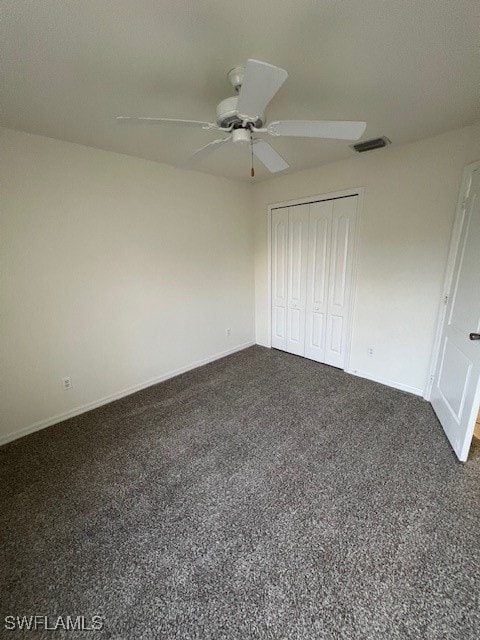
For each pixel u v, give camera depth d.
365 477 1.80
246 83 1.03
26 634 1.09
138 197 2.72
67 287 2.41
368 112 1.88
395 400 2.69
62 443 2.22
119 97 1.63
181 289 3.24
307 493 1.69
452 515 1.52
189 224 3.18
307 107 1.80
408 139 2.36
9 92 1.56
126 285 2.78
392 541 1.40
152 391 3.01
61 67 1.36
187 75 1.45
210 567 1.31
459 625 1.08
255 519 1.54
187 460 2.00
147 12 1.06
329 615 1.12
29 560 1.36
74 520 1.56
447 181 2.28
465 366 1.93
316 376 3.24
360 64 1.38
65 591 1.23
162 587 1.24
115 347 2.80
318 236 3.27
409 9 1.06
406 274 2.65
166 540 1.44
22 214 2.12
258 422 2.41
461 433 1.89
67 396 2.55
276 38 1.20
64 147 2.24
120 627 1.11
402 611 1.13
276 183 3.52
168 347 3.24
